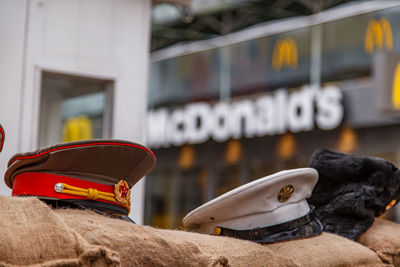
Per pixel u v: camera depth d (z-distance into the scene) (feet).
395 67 38.34
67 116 14.92
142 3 16.12
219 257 4.65
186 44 58.85
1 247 3.67
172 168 58.03
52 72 14.62
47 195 5.04
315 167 7.73
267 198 6.23
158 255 4.38
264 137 50.49
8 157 13.62
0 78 13.73
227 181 53.72
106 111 15.49
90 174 5.22
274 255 5.41
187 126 54.75
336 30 48.32
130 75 15.76
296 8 49.60
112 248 4.19
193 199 55.93
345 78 47.06
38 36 14.33
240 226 6.25
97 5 15.33
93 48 15.17
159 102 60.18
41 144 14.44
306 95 46.11
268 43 53.16
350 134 44.93
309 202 7.79
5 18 13.92
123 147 5.25
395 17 44.78
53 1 14.62
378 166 7.68
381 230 7.55
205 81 57.26
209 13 52.31
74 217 4.52
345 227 7.44
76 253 3.93
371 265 6.33
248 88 54.19
